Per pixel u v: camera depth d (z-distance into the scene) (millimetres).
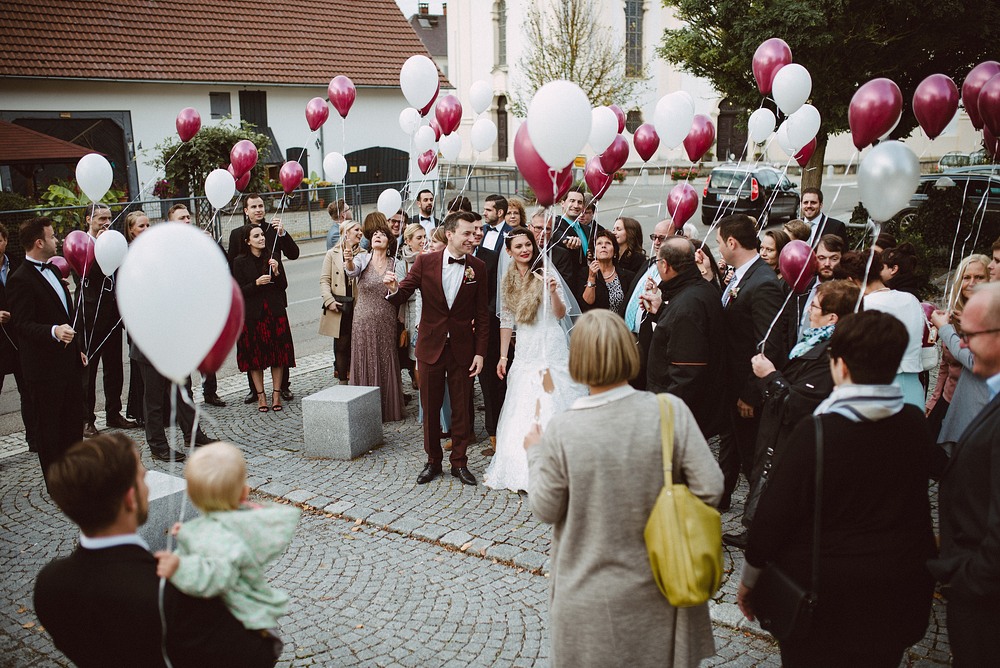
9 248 14102
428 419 5602
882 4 10750
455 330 5496
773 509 2439
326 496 5469
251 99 24344
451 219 5566
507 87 39031
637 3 36125
